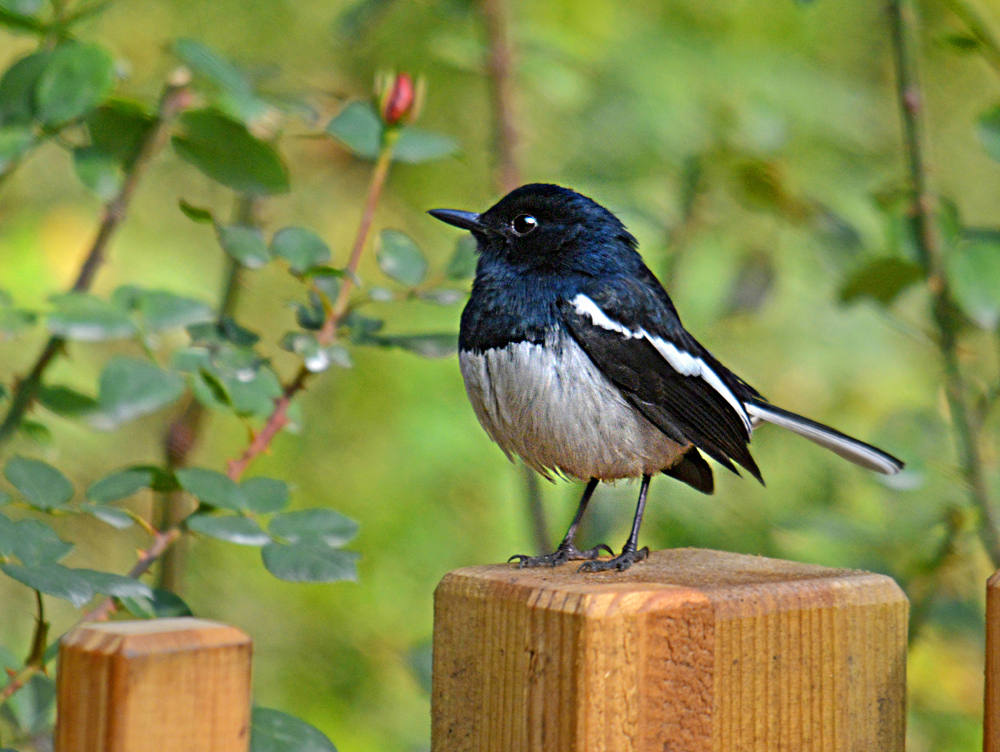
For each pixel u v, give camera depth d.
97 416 6.04
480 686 4.43
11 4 6.12
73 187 12.05
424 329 12.88
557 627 4.19
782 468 11.55
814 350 12.79
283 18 13.34
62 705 3.56
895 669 4.74
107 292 11.71
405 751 11.38
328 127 6.48
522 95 11.57
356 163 12.81
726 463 7.05
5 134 5.89
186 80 6.65
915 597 8.25
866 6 13.64
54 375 10.85
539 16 12.19
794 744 4.50
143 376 6.12
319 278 6.50
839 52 13.90
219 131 6.41
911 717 9.66
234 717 3.62
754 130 10.84
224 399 6.13
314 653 12.12
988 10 10.08
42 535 4.73
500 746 4.35
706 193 10.77
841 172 12.12
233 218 10.15
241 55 13.24
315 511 5.43
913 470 7.80
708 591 4.35
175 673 3.54
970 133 15.16
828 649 4.57
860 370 12.76
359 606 12.45
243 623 12.24
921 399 12.29
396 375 13.11
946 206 8.34
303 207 13.26
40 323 5.68
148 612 5.36
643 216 10.16
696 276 11.66
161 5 13.22
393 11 12.52
